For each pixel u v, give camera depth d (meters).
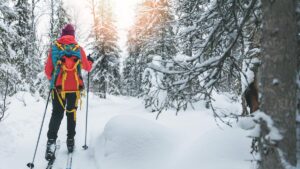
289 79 3.08
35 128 8.09
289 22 3.09
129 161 5.11
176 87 3.97
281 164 3.07
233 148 4.70
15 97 10.97
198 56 4.05
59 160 5.60
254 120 3.27
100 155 5.49
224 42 4.50
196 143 5.17
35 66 23.30
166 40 4.95
